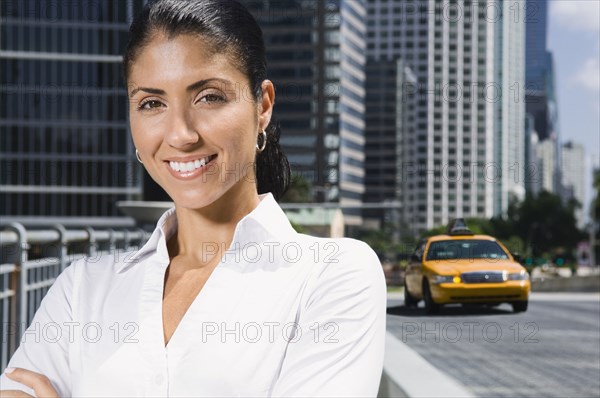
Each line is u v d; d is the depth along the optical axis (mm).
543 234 50000
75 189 62719
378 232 10664
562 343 4738
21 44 61000
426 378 1947
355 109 83500
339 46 77375
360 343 1113
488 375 3711
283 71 76625
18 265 3408
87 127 62219
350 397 1076
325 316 1114
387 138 87875
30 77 61500
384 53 86875
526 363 3947
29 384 1206
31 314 3668
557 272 15047
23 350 1264
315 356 1103
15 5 59906
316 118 75312
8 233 3398
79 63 61125
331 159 76500
